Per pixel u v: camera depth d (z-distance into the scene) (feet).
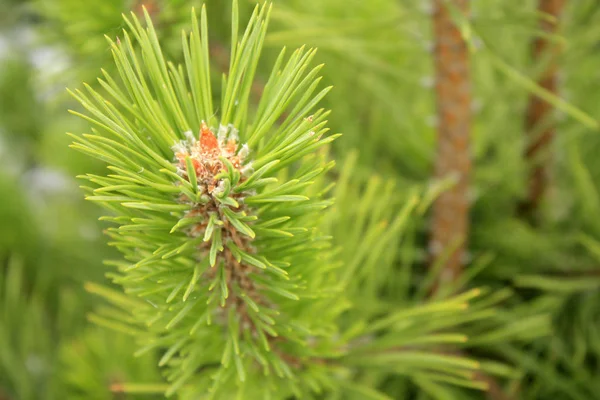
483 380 1.91
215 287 1.42
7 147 3.06
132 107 1.32
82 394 1.95
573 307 2.04
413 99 2.32
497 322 1.92
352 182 2.08
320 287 1.57
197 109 1.36
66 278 2.48
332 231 1.75
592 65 2.22
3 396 2.02
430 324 1.69
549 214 2.23
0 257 2.43
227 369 1.48
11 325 2.12
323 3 2.19
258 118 1.35
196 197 1.30
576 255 2.12
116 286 2.38
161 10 1.65
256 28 1.33
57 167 2.59
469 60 1.83
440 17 1.77
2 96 2.94
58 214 2.63
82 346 1.90
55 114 2.92
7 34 3.18
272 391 1.54
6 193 2.46
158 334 1.56
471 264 2.17
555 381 1.90
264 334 1.50
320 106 2.18
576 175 2.05
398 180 2.17
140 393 1.84
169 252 1.36
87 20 1.70
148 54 1.32
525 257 2.11
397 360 1.63
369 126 2.30
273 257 1.42
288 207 1.38
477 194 2.04
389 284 1.93
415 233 2.20
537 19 1.79
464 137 1.89
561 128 2.23
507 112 2.18
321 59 2.14
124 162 1.29
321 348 1.57
